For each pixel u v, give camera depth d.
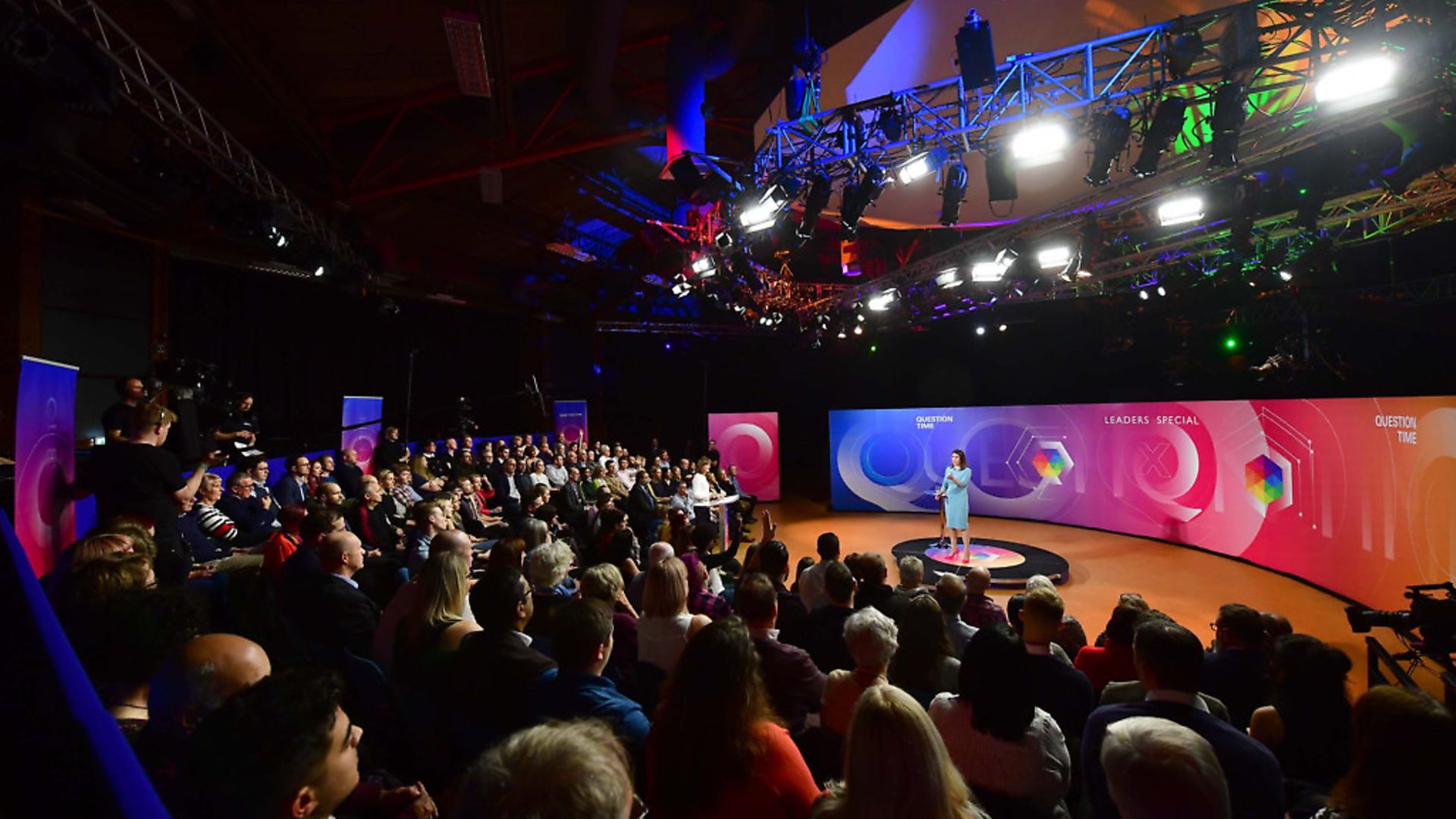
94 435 7.06
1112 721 2.00
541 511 7.38
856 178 6.31
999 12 4.67
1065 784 2.03
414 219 10.57
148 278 7.81
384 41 6.34
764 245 11.79
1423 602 3.92
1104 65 4.94
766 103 8.52
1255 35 4.36
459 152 8.71
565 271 14.22
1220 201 6.72
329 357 11.29
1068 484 13.18
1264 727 2.47
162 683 1.42
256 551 5.27
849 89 5.70
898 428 15.26
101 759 0.73
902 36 5.02
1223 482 10.14
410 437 12.75
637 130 8.84
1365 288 10.28
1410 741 1.27
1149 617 3.14
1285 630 3.38
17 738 0.75
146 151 5.29
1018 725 1.99
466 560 3.08
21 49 3.25
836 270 14.95
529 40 6.86
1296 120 5.52
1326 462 8.20
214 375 6.91
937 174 6.30
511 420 14.77
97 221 6.92
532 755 0.92
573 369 15.77
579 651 2.02
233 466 6.51
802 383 20.30
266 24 5.85
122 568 2.09
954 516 10.32
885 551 11.14
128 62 5.29
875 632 2.33
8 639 1.06
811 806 1.51
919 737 1.28
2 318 6.14
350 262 8.38
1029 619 2.82
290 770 1.08
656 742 1.58
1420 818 1.24
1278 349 11.28
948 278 10.64
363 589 4.98
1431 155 4.86
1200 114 5.63
